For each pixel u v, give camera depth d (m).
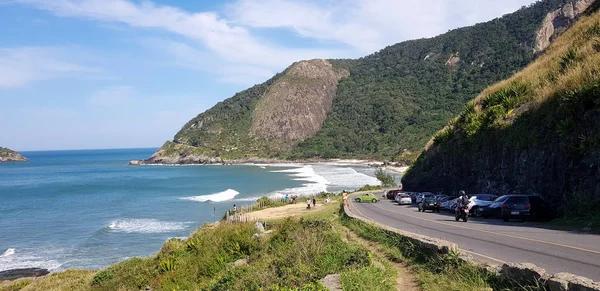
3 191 74.56
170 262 16.89
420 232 14.00
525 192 20.61
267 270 9.31
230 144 183.50
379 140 168.88
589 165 15.63
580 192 15.18
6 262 28.59
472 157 29.36
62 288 19.55
